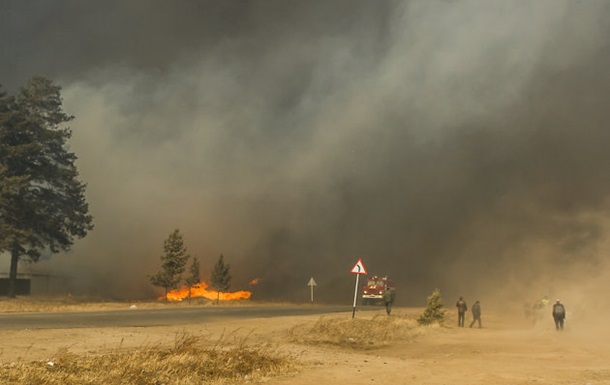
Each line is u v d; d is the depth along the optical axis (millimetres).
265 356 14977
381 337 25953
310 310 45812
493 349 22234
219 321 29469
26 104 57812
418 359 18594
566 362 17266
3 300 51062
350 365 15586
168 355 13383
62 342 17141
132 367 11781
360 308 52750
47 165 57688
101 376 11000
